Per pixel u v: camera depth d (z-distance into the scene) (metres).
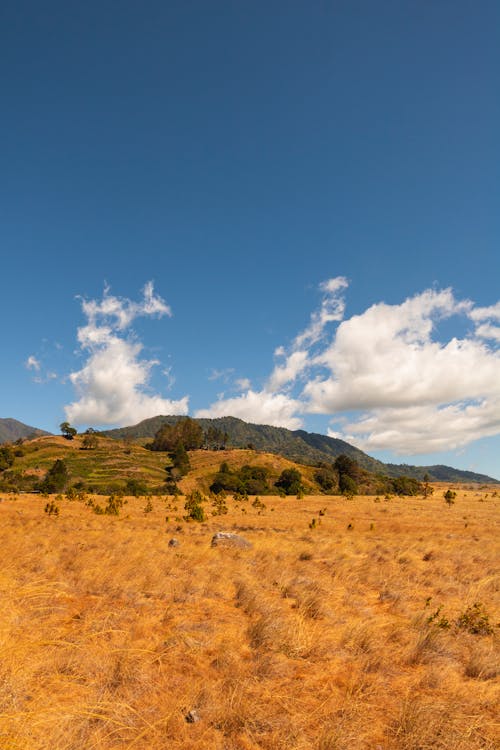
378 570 13.60
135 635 7.19
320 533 25.95
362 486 106.88
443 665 6.50
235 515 39.06
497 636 7.91
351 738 4.32
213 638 7.24
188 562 13.73
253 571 13.20
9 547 15.82
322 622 8.36
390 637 7.61
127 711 4.79
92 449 162.50
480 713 5.02
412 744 4.25
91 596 9.89
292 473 103.62
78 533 21.95
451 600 10.57
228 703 4.94
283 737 4.34
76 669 5.73
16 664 5.57
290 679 5.81
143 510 42.31
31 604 8.64
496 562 15.77
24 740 3.99
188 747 4.19
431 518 38.28
